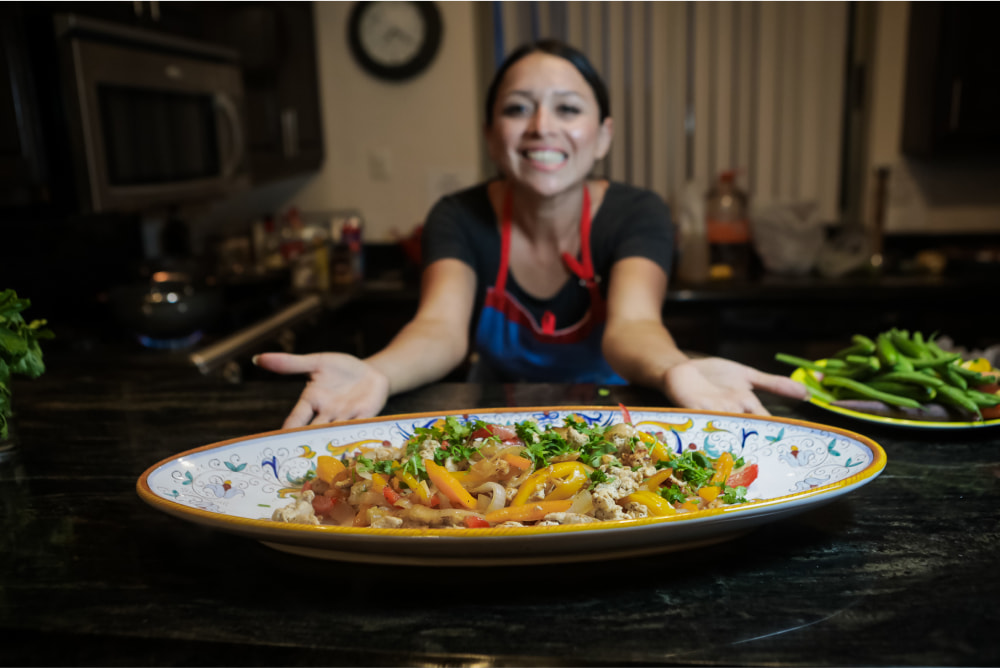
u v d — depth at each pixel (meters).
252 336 2.16
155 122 2.13
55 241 2.35
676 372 1.04
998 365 1.14
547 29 3.49
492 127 1.54
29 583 0.64
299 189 3.61
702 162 3.56
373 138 3.53
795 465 0.79
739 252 3.09
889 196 3.44
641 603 0.60
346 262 3.18
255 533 0.61
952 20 2.99
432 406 1.11
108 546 0.71
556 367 1.70
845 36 3.42
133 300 1.96
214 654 0.56
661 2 3.43
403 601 0.61
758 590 0.61
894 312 2.92
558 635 0.56
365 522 0.71
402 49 3.41
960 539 0.68
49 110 1.80
